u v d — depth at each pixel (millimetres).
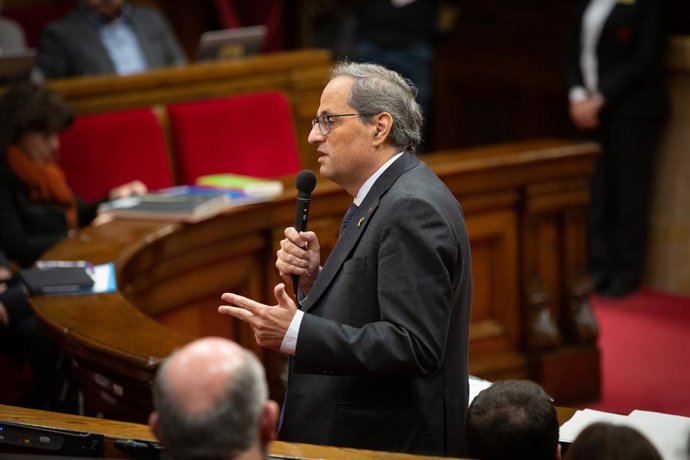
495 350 19797
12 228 17766
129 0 32719
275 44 34500
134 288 14984
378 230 9539
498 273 19750
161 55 25484
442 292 9258
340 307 9641
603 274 26078
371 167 9812
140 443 8516
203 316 16875
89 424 9023
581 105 25219
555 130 28391
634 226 25703
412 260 9266
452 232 9477
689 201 25438
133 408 11586
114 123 20500
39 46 24500
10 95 18062
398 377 9250
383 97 9711
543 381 19844
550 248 20109
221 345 6539
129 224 16188
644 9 24719
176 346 11445
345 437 9766
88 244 15266
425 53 30188
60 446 8766
